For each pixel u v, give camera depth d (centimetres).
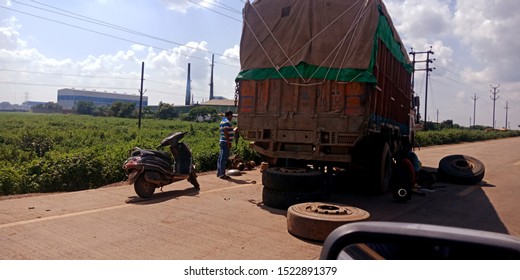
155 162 807
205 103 10831
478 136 5612
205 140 2230
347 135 777
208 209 719
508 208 858
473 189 1117
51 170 985
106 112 10688
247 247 516
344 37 787
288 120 822
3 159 1574
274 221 652
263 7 880
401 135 1232
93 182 1024
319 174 742
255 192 902
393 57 1017
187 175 884
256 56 870
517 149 3138
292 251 509
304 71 806
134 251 483
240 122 884
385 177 957
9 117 7000
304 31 817
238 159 1351
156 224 607
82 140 2733
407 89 1305
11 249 478
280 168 788
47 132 3094
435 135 4200
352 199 895
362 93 766
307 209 601
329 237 239
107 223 604
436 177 1259
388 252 219
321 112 796
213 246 514
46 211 669
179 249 497
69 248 487
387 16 880
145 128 4809
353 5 791
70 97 15425
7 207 696
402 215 757
